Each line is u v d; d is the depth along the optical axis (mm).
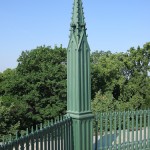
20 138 5797
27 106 26062
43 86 27203
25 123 26438
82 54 8344
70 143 8242
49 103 27234
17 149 5664
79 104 8273
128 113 9938
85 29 8453
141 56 32719
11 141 5500
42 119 26516
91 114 8531
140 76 31016
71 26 8398
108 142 10172
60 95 27266
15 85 27391
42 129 6734
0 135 22328
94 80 30641
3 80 31328
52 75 27250
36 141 6461
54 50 29844
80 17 8383
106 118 9539
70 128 8266
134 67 33094
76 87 8281
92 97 30062
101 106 20219
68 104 8539
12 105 24094
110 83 31234
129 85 30250
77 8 8312
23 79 27391
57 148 7531
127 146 9945
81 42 8289
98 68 30703
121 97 30344
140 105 27906
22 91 27625
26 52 29812
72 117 8383
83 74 8375
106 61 32562
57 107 26594
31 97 26594
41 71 28594
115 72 31578
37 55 29188
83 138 8352
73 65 8352
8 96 26328
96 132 9430
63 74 27750
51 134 7180
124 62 32844
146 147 10383
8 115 23797
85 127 8414
